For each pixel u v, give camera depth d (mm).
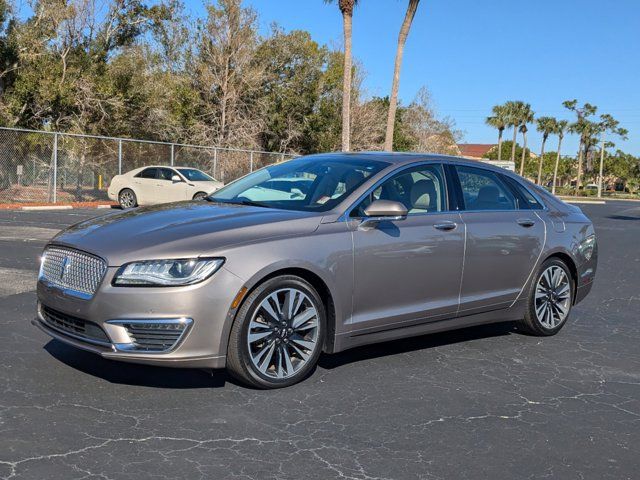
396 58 28562
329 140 38781
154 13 28922
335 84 39781
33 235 11977
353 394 4445
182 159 25938
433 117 50812
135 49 28969
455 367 5191
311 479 3213
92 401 4051
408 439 3762
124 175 21234
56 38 25781
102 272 4051
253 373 4297
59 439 3492
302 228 4539
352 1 26734
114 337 3986
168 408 4008
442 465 3451
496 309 5770
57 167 22078
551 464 3535
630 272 10914
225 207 4934
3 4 23906
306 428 3834
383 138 43062
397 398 4422
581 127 89375
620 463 3592
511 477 3352
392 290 4945
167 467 3248
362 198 4914
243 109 35062
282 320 4387
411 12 27938
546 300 6180
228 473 3225
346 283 4660
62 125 25734
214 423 3820
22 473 3096
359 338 4844
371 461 3451
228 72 33438
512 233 5777
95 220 4812
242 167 28547
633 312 7691
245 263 4176
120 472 3168
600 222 24531
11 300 6629
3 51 24250
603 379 5090
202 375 4609
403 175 5277
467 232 5410
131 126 28781
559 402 4523
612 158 120250
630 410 4434
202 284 4043
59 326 4371
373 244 4793
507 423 4090
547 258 6156
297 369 4523
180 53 33406
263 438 3660
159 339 4020
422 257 5082
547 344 6043
